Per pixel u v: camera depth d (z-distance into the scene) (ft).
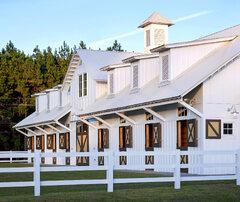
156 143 72.33
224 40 71.82
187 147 64.28
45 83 188.75
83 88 104.53
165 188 43.62
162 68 72.18
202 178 44.86
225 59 62.08
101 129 95.14
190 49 70.54
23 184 38.91
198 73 63.87
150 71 80.84
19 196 39.09
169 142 69.41
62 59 202.08
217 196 38.68
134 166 42.09
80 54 105.09
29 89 180.86
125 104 76.23
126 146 82.23
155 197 38.14
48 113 126.21
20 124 139.03
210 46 71.67
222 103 61.98
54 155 40.22
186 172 65.46
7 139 164.66
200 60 70.74
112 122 89.66
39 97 139.13
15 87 178.70
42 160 129.59
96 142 97.14
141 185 49.85
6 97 172.35
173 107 68.49
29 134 144.05
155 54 80.64
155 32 97.60
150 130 79.41
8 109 171.32
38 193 39.17
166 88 68.18
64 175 67.62
